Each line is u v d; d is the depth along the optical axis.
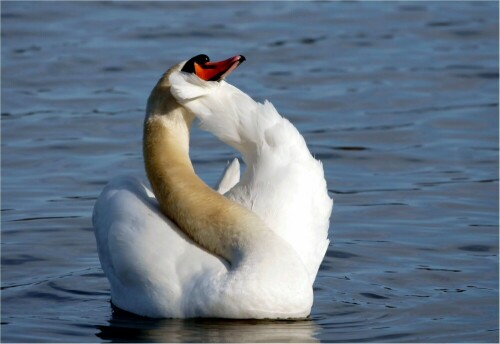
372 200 17.27
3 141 20.27
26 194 17.47
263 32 28.19
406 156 19.56
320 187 13.08
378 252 14.94
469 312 12.59
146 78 24.31
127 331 11.86
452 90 23.67
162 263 12.23
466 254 14.84
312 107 22.41
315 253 12.86
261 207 12.80
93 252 14.99
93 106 22.44
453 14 30.00
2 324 12.24
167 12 30.38
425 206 16.94
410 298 13.15
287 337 11.56
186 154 13.14
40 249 15.04
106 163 19.06
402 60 25.88
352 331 11.87
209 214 12.48
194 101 12.73
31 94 23.23
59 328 12.06
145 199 13.03
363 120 21.62
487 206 16.95
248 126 12.90
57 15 29.70
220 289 11.90
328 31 28.39
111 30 28.27
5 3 30.83
